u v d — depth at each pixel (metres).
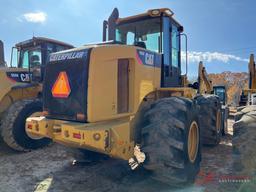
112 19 4.73
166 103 3.57
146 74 3.88
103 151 3.24
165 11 4.54
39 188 3.76
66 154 5.48
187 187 3.59
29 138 5.78
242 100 8.10
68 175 4.27
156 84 4.16
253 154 2.96
